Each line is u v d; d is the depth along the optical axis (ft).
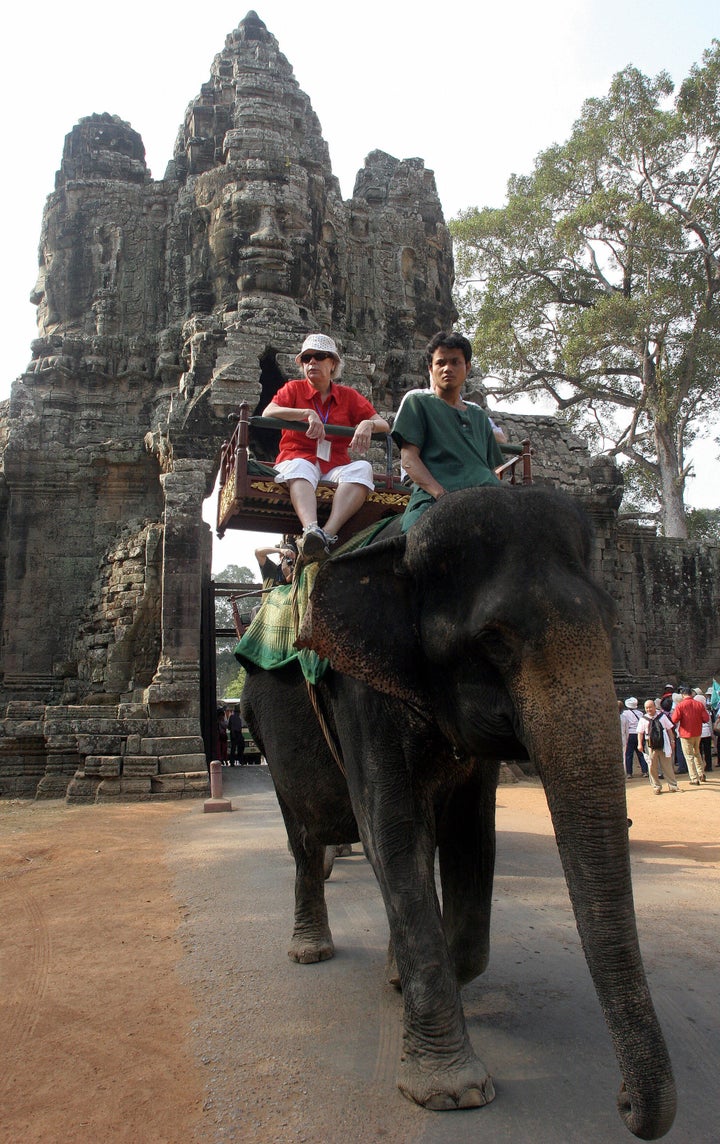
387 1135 10.65
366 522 17.47
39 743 63.77
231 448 17.98
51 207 92.17
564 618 9.55
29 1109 12.21
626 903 8.75
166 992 17.13
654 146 115.75
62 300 89.66
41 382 84.69
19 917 24.53
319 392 18.03
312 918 18.95
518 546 10.39
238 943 20.48
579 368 124.98
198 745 60.49
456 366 14.23
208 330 78.74
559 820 9.08
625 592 95.35
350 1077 12.47
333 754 14.78
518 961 18.22
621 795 9.03
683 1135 10.57
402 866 11.96
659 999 15.76
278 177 84.64
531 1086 11.87
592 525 11.49
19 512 79.51
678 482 120.26
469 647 10.59
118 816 48.42
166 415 80.69
